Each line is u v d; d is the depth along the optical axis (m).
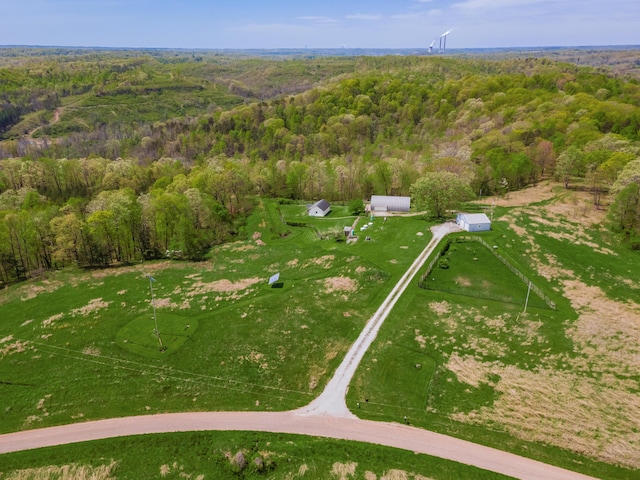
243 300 71.44
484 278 72.75
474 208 104.62
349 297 69.62
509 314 62.75
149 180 140.38
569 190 112.94
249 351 58.12
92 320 67.19
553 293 68.19
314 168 135.12
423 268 76.12
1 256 82.88
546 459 41.41
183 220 93.25
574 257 79.56
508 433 44.38
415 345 58.12
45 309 71.50
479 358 55.12
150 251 96.94
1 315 70.38
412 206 110.75
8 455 43.91
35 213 92.75
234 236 106.50
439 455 42.25
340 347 58.47
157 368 55.62
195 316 67.19
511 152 128.50
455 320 62.44
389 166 129.62
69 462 43.00
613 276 73.19
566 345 55.84
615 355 53.41
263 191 138.88
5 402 51.19
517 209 102.50
